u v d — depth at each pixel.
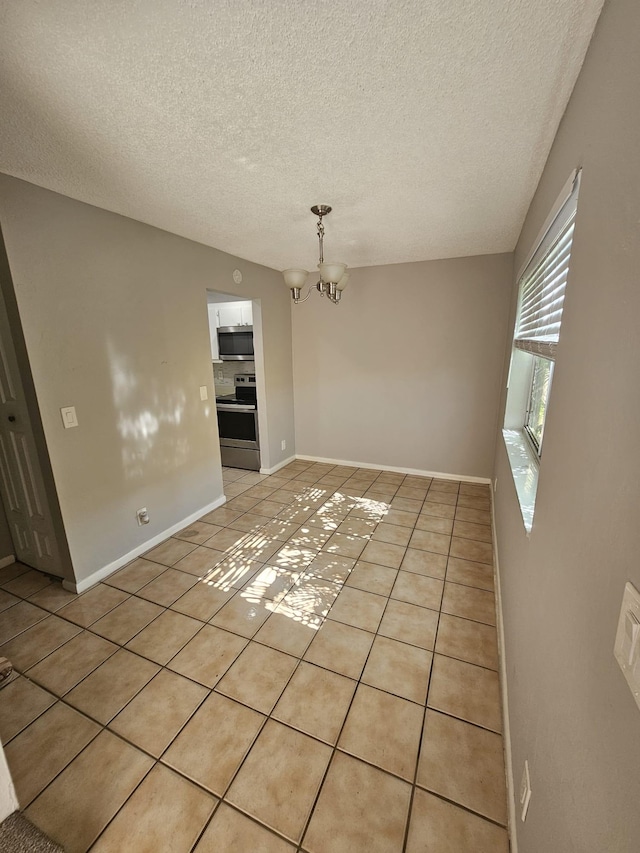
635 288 0.55
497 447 3.39
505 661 1.59
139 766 1.30
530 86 1.15
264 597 2.16
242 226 2.52
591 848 0.56
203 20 0.93
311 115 1.33
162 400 2.70
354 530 2.94
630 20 0.63
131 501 2.52
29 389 1.94
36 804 1.20
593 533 0.66
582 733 0.64
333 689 1.58
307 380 4.47
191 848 1.09
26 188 1.82
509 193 2.00
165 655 1.76
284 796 1.21
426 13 0.92
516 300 2.71
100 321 2.22
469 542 2.74
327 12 0.91
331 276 2.26
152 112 1.30
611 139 0.70
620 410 0.57
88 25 0.93
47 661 1.73
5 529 2.45
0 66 1.06
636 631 0.46
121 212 2.25
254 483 3.97
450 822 1.14
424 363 3.88
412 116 1.34
